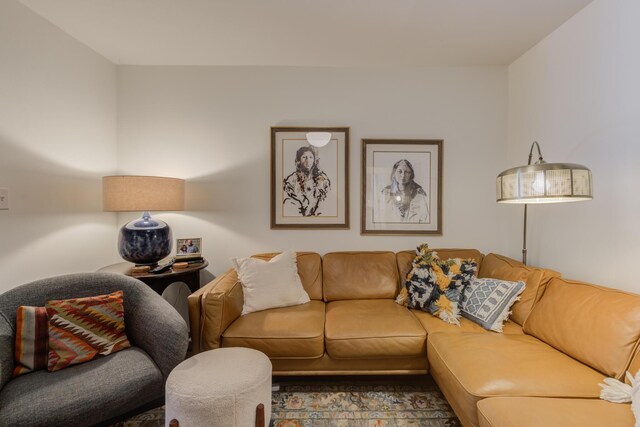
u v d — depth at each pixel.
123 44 2.25
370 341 1.77
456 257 2.45
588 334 1.36
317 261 2.49
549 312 1.60
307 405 1.75
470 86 2.64
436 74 2.64
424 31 2.10
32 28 1.83
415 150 2.63
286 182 2.61
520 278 1.93
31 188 1.83
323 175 2.62
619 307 1.32
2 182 1.66
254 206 2.62
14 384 1.27
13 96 1.72
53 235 1.97
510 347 1.51
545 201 1.77
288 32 2.10
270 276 2.15
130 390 1.34
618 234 1.65
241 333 1.79
